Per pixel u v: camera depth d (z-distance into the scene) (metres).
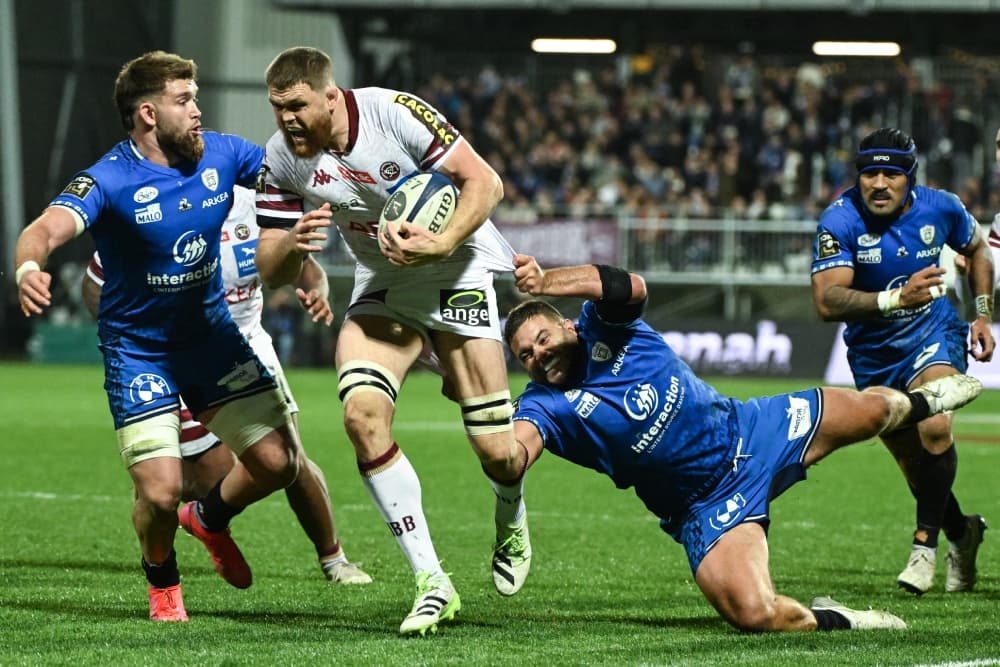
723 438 20.92
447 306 20.83
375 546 30.47
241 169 21.47
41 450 51.28
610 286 20.30
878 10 106.69
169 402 21.38
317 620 21.45
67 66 117.50
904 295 23.44
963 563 25.14
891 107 107.38
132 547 29.73
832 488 42.75
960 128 103.19
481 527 33.91
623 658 18.12
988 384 88.50
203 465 26.55
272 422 22.02
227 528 23.50
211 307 21.47
